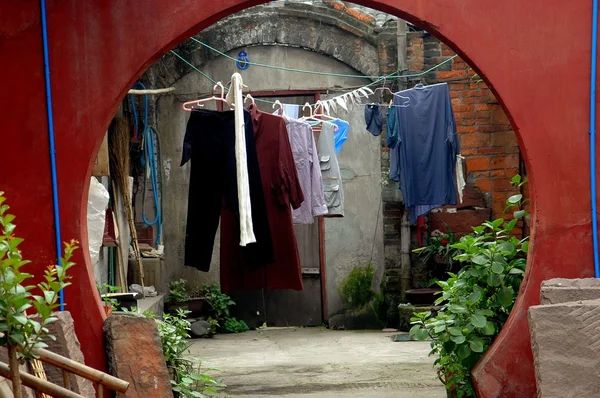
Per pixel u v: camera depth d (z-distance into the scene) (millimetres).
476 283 5883
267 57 12359
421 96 9992
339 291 12398
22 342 3498
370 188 12336
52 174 5527
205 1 5598
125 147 10656
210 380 6348
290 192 7926
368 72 12211
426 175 10031
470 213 11789
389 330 11875
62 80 5555
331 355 9672
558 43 5590
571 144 5574
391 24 12109
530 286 5539
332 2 12133
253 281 8195
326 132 8898
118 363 5355
